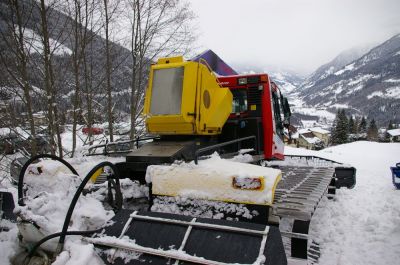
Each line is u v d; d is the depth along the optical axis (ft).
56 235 8.75
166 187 10.60
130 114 36.22
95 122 34.96
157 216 9.12
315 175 17.04
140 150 13.57
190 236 8.34
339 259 14.03
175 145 13.82
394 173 30.76
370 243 15.65
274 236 7.75
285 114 23.53
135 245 8.41
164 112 13.71
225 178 9.93
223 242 7.97
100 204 10.27
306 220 9.45
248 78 19.75
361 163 56.85
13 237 10.49
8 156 28.91
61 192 10.44
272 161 19.98
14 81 27.81
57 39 29.81
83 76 32.22
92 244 8.62
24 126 28.50
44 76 29.01
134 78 35.32
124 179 12.42
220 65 21.68
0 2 26.35
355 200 24.38
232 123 18.22
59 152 28.76
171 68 13.84
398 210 20.77
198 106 13.76
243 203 9.64
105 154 17.35
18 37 26.96
